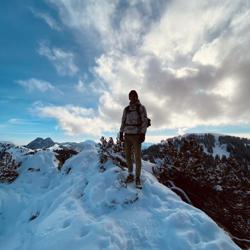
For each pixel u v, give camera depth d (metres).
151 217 4.45
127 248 3.73
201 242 3.67
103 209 4.88
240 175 8.82
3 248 5.85
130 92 5.79
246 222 7.40
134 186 5.53
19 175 11.20
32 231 5.60
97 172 6.96
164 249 3.71
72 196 5.79
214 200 7.61
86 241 3.75
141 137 5.63
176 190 7.19
